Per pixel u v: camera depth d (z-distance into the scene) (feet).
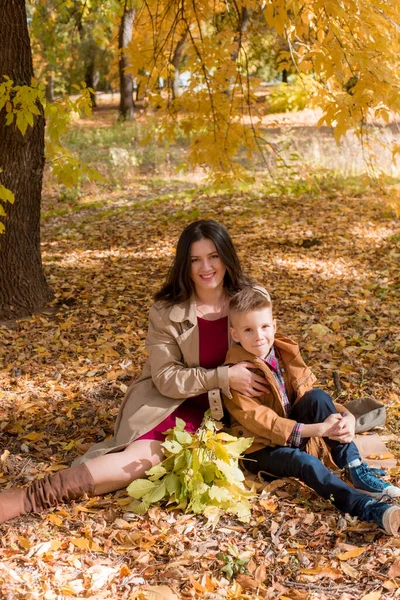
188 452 10.14
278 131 54.80
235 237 26.48
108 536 9.56
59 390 14.37
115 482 10.39
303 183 33.91
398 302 18.78
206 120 20.59
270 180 35.96
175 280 11.18
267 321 10.50
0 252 18.21
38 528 9.71
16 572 8.76
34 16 28.14
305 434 10.12
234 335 10.73
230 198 33.53
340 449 10.34
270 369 10.74
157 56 20.06
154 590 8.23
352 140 37.96
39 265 19.34
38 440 12.41
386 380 14.15
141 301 19.85
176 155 48.78
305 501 10.16
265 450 10.53
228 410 10.75
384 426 12.21
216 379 10.50
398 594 8.12
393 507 9.14
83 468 10.32
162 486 10.07
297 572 8.64
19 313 18.53
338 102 14.52
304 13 15.03
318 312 18.30
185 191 36.04
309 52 13.97
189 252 10.91
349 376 14.30
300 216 29.04
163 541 9.37
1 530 9.73
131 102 68.74
